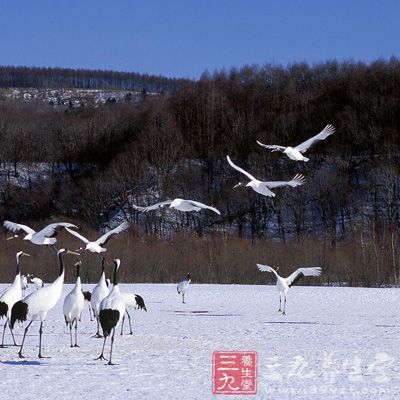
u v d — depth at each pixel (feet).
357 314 106.63
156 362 59.98
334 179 261.03
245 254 192.34
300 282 184.03
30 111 410.93
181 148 295.69
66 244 191.31
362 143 283.18
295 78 339.16
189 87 332.19
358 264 184.65
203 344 71.31
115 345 70.23
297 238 234.99
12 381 51.55
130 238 217.36
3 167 317.42
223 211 269.03
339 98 309.63
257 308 116.26
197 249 197.88
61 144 325.01
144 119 322.34
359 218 253.44
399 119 287.07
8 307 68.69
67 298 67.67
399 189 258.57
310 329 85.25
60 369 56.49
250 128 301.84
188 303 124.98
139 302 78.59
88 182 281.33
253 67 347.77
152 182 278.26
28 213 290.15
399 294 145.07
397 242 205.67
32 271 184.65
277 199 261.85
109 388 49.26
